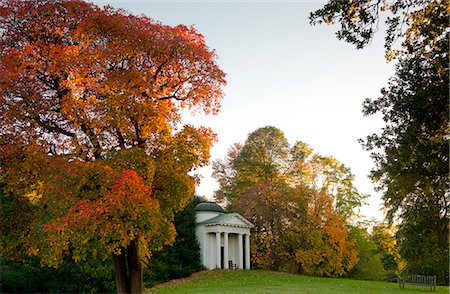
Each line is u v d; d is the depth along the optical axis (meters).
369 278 51.25
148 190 15.46
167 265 43.72
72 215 14.34
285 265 51.22
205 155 18.28
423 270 38.06
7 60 15.66
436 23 13.72
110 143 17.50
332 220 48.50
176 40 17.62
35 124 16.66
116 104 15.92
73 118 16.06
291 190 51.84
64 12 17.03
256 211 51.38
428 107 14.49
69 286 32.91
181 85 18.80
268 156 59.75
